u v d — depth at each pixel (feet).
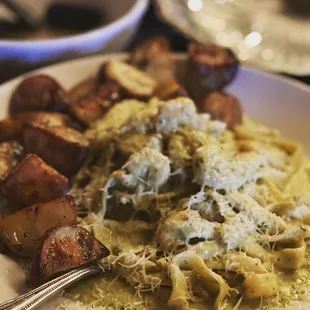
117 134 1.25
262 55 1.75
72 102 1.40
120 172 1.16
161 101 1.32
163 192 1.18
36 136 1.24
